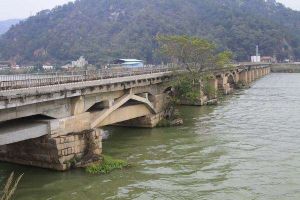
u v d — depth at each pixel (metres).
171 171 31.22
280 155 35.53
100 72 42.12
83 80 36.06
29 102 28.08
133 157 35.19
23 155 31.69
